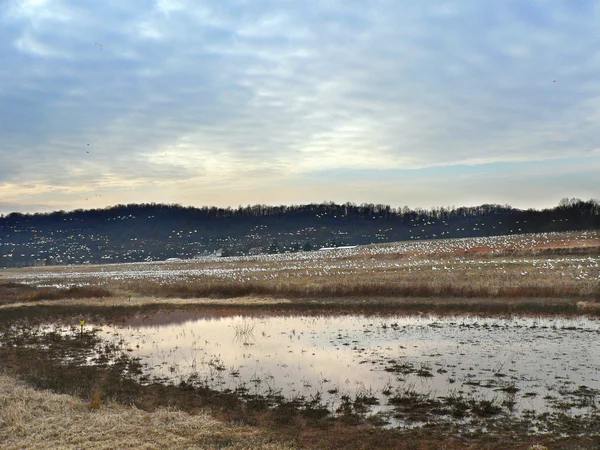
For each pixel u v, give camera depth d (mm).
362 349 21094
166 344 23125
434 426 12367
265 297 38312
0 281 65688
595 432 11750
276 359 19672
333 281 42812
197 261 99000
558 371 17094
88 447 10828
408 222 180500
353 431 12125
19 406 13258
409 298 35031
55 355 21281
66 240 182250
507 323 26188
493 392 14922
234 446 10961
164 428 12062
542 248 57812
